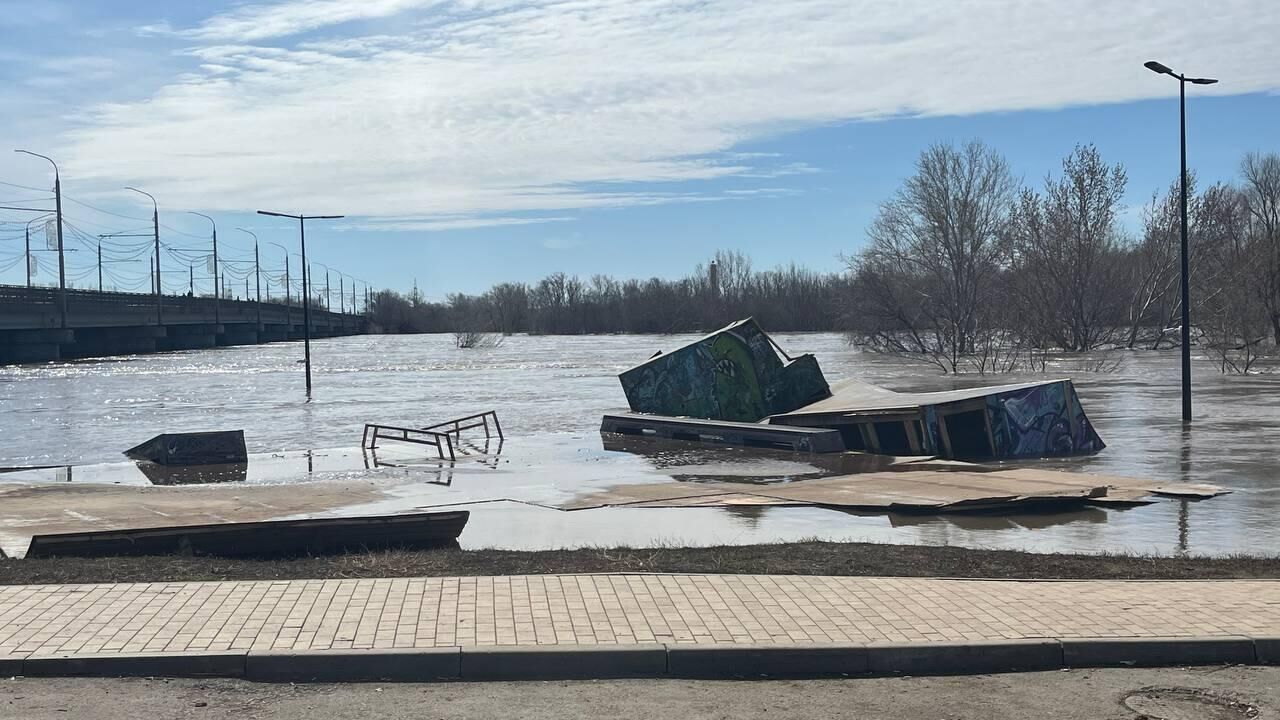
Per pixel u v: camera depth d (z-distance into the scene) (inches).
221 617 279.3
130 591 307.9
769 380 1048.2
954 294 2728.8
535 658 250.4
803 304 5836.6
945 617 283.9
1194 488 583.8
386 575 336.5
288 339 6161.4
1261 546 437.1
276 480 704.4
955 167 2736.2
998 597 307.3
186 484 685.9
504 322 7440.9
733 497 573.6
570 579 326.0
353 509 545.6
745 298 5940.0
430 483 663.1
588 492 605.6
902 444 840.9
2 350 3038.9
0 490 626.5
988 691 242.8
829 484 611.5
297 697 234.8
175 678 245.4
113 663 245.8
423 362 2987.2
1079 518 508.1
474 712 226.7
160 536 398.0
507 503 566.9
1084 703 234.4
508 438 979.3
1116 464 734.5
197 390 1797.5
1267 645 263.9
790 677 252.8
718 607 292.5
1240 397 1307.8
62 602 294.5
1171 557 387.9
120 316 3260.3
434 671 248.7
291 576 333.4
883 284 2760.8
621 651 252.1
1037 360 2330.2
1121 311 3211.1
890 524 493.7
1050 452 810.8
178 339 4697.3
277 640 259.1
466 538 455.2
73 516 510.9
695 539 452.1
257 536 407.2
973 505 530.6
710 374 1045.2
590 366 2628.0
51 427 1154.7
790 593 309.9
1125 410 1144.8
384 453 865.5
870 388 1009.5
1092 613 289.4
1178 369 1957.4
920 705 233.3
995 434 801.6
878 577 334.3
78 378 2224.4
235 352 4180.6
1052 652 260.1
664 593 308.8
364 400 1519.4
